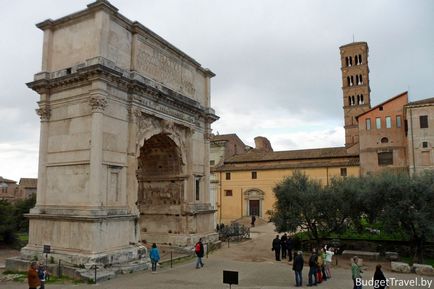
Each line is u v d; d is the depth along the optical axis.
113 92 24.62
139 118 26.98
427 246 28.06
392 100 53.44
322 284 20.12
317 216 29.28
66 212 23.36
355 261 17.75
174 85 32.00
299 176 32.47
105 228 22.70
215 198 62.50
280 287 19.09
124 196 24.84
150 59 29.11
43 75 25.58
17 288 18.86
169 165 33.31
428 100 49.53
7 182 99.31
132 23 27.16
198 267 24.98
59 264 21.53
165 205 33.53
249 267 25.36
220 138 69.88
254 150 75.00
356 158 55.53
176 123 31.33
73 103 24.59
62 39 26.16
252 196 59.53
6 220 40.66
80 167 23.62
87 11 24.80
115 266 22.48
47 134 25.56
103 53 24.06
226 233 39.06
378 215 27.31
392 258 27.58
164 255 28.91
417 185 25.61
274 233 44.41
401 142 52.12
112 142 24.20
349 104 75.69
